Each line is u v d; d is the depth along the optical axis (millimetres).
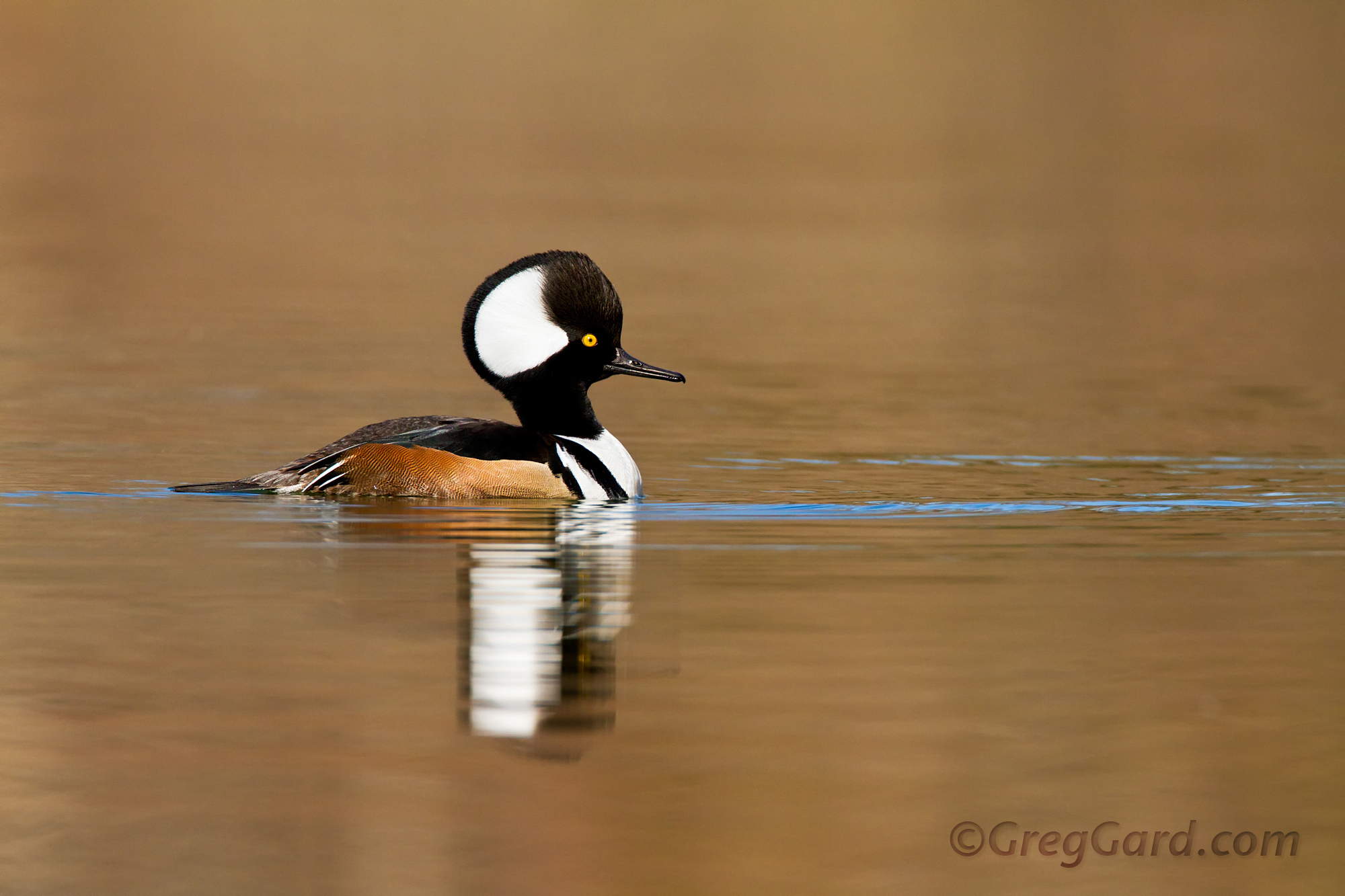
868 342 25719
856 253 36625
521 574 11539
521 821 7656
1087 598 11164
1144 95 67438
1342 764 8391
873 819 7766
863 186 48000
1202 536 13117
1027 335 26375
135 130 57062
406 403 20141
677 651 9906
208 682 9273
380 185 47031
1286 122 60812
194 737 8500
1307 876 7438
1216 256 36000
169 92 66062
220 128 58281
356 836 7488
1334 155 53812
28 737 8508
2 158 49594
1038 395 20938
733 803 7879
